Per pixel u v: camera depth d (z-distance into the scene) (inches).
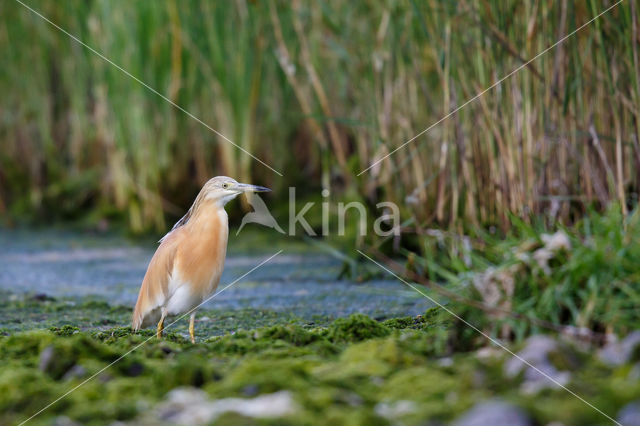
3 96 850.8
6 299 477.7
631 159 411.5
